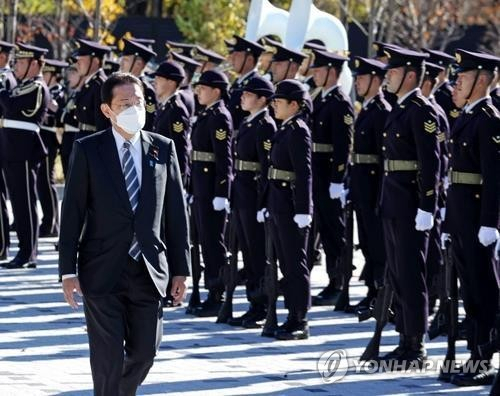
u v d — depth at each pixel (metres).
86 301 8.72
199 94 14.61
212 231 14.50
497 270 11.38
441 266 12.53
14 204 17.80
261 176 13.55
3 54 17.97
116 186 8.70
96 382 8.67
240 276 14.80
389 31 30.30
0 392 10.33
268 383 10.98
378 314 11.77
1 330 13.23
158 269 8.70
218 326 13.90
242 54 16.61
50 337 12.88
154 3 37.72
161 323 8.92
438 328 11.95
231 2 34.41
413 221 11.71
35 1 34.28
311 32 20.09
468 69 11.26
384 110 14.87
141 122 8.75
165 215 8.92
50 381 10.80
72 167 8.75
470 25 37.28
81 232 8.82
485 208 11.07
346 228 15.04
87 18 33.75
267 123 13.66
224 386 10.81
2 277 17.00
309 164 12.84
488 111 11.16
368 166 14.94
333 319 14.52
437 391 10.84
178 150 14.98
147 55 17.27
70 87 20.86
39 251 19.66
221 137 14.30
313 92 15.68
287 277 13.11
